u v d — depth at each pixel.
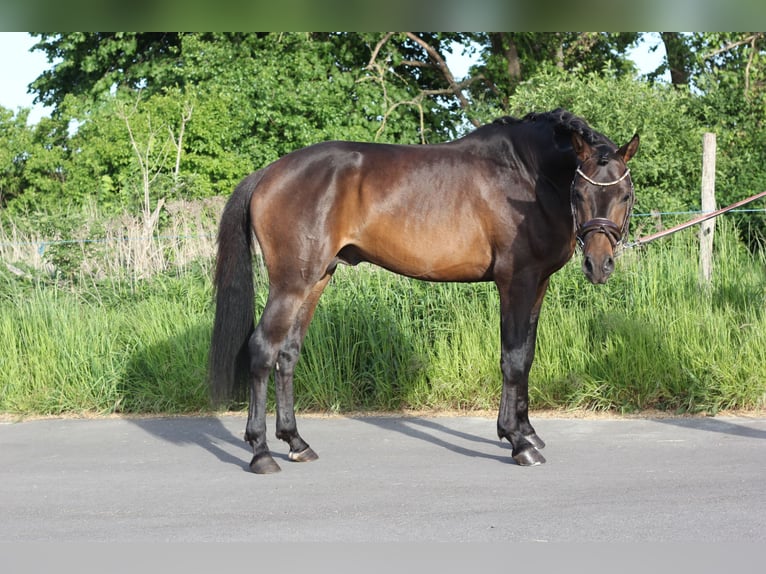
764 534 4.29
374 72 19.41
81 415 7.95
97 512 4.96
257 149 17.75
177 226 10.91
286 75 18.36
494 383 7.77
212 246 10.23
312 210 5.93
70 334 8.43
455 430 6.96
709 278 8.55
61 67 21.58
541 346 7.82
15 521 4.81
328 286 8.62
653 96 12.61
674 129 12.53
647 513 4.64
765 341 7.47
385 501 5.02
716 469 5.50
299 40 18.34
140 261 9.95
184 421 7.62
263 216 6.02
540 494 5.07
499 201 5.82
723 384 7.26
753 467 5.52
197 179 15.40
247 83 17.83
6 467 6.08
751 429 6.62
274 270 6.03
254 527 4.62
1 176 20.69
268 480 5.62
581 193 5.38
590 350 7.89
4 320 8.70
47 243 10.11
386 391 7.84
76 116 19.92
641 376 7.46
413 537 4.39
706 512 4.63
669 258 8.62
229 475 5.79
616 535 4.33
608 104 12.46
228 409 8.03
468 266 5.96
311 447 6.52
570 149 5.64
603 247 5.30
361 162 6.02
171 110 17.42
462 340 8.02
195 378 7.98
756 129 13.15
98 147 17.39
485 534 4.41
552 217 5.77
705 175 8.73
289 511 4.89
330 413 7.80
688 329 7.74
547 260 5.85
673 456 5.88
